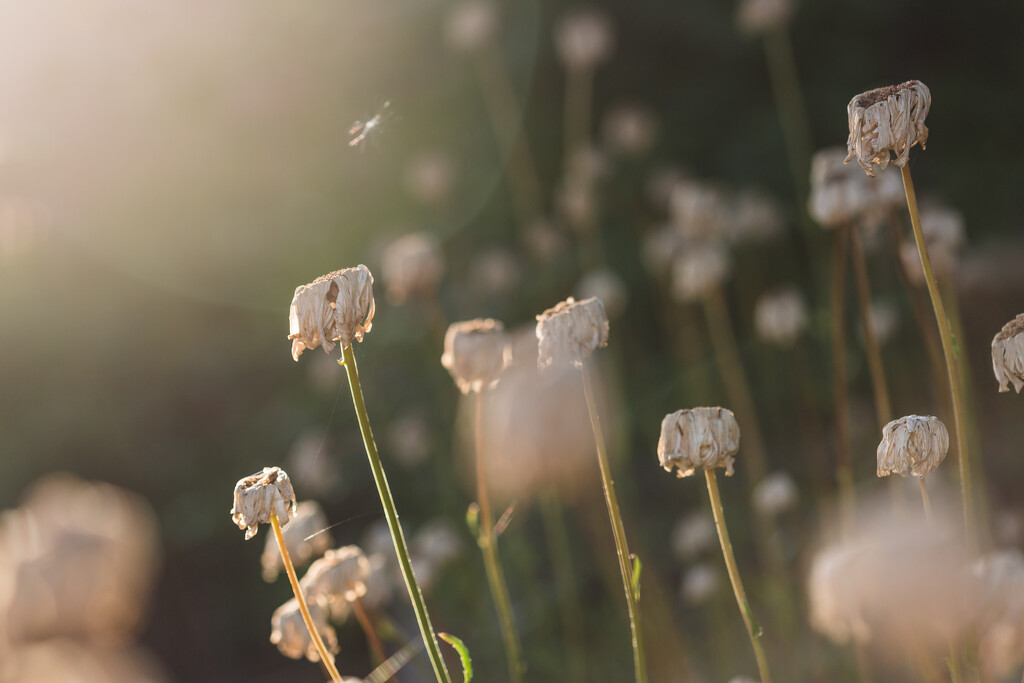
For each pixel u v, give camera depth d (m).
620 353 5.30
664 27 8.05
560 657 3.20
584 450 1.68
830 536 2.93
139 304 6.54
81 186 6.60
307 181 7.57
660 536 4.00
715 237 4.18
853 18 7.91
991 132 7.46
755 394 4.84
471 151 7.86
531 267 6.10
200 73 7.41
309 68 7.73
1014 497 3.33
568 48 5.20
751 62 8.05
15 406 6.04
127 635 0.43
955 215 2.32
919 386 4.03
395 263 3.55
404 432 4.49
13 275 6.21
